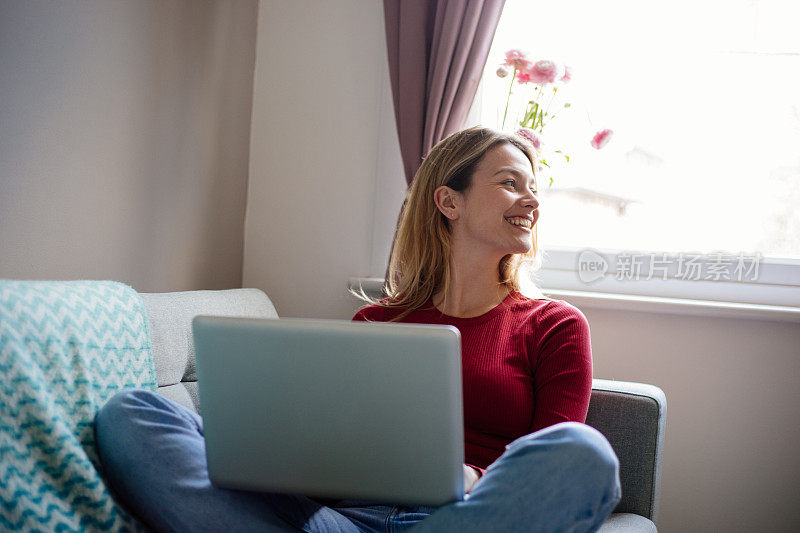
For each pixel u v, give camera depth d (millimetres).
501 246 1451
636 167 2219
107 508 1047
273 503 1071
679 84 2197
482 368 1371
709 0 2186
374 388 941
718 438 1968
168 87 1896
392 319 1551
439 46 2051
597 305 2049
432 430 941
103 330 1202
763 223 2123
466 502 949
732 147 2156
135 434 1048
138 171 1791
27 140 1430
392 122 2248
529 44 2289
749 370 1951
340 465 983
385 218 2246
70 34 1528
